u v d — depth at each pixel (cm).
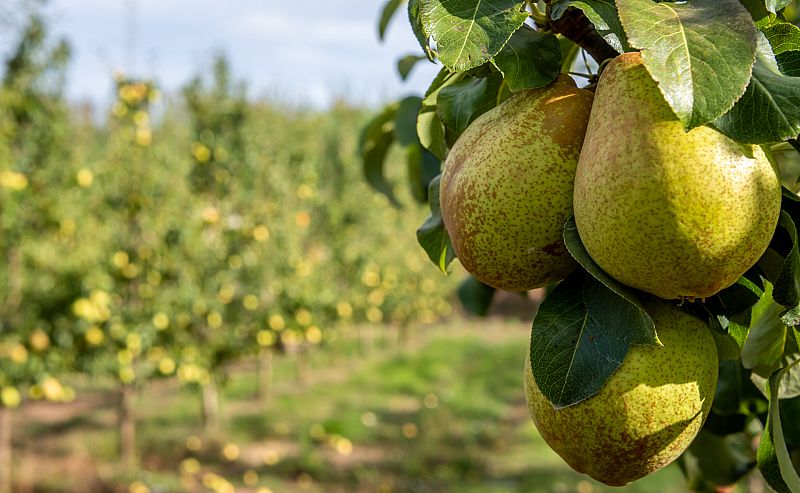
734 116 79
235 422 1025
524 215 90
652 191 79
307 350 1262
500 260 93
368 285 1380
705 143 80
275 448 948
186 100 969
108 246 817
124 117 813
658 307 94
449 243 118
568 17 94
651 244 81
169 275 834
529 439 985
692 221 79
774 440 93
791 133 77
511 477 848
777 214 84
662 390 91
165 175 856
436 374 1348
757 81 80
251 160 984
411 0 94
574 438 95
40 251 752
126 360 758
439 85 109
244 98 980
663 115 81
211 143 958
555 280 96
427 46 93
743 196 80
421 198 185
